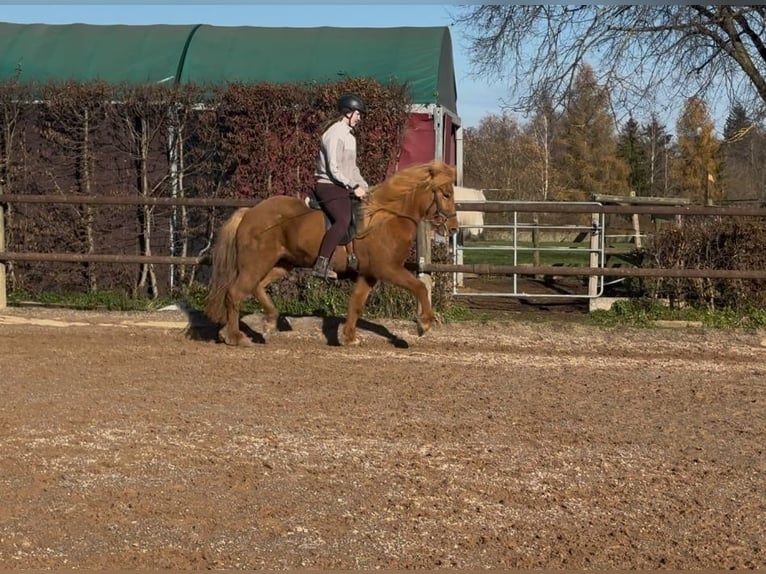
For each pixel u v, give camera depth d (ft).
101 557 14.51
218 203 36.91
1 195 37.83
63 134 41.27
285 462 19.21
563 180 123.24
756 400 25.02
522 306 44.27
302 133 39.55
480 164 129.70
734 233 38.06
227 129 40.40
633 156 128.67
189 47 49.08
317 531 15.61
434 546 15.05
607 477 18.48
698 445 20.75
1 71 48.57
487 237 106.32
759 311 37.22
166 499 16.99
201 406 23.81
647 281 39.78
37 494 17.15
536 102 57.36
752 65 55.31
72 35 50.42
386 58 47.96
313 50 48.73
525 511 16.62
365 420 22.59
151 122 40.88
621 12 54.70
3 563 14.20
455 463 19.26
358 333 34.32
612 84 55.62
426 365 29.35
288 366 28.96
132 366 28.71
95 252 41.39
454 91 57.82
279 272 32.71
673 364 29.94
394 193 30.55
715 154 121.39
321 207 30.58
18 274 41.19
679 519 16.31
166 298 41.11
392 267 30.78
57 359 29.55
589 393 25.70
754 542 15.34
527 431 21.75
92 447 20.07
